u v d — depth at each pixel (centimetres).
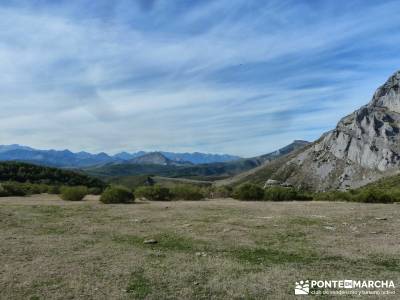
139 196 4572
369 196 4000
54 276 1207
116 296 1038
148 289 1095
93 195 5659
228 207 3169
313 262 1380
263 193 4659
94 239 1788
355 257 1442
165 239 1781
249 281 1164
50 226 2177
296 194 4703
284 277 1202
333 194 4766
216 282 1152
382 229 2022
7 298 1027
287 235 1866
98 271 1259
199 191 4812
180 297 1038
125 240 1775
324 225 2148
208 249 1585
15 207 3070
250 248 1595
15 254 1485
